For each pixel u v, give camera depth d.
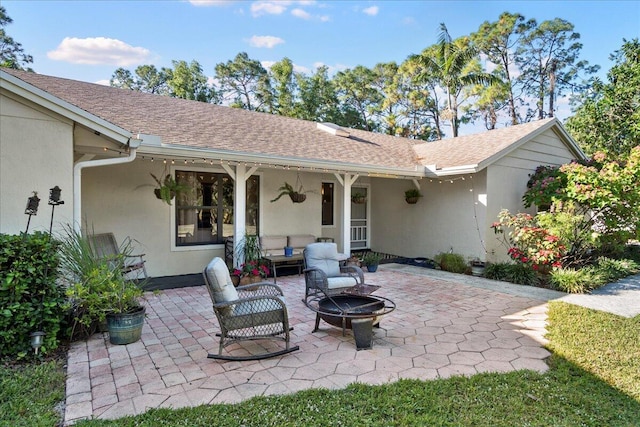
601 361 3.59
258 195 8.91
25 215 4.11
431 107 22.98
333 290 5.16
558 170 8.08
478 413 2.64
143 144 5.55
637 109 10.34
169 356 3.68
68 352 3.75
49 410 2.65
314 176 9.92
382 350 3.85
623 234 7.47
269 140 8.00
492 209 8.62
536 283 7.10
